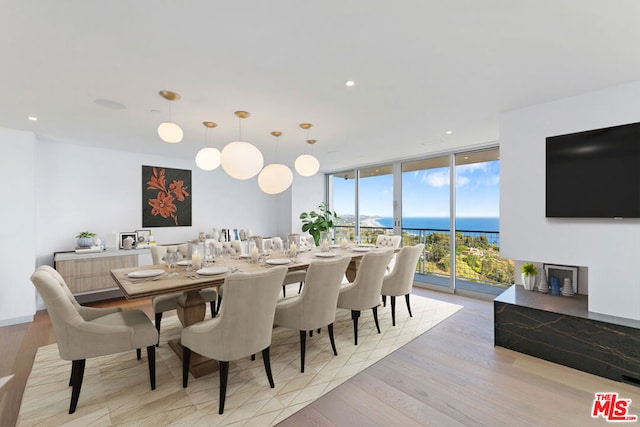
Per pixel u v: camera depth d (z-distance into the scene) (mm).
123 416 1834
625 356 2172
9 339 3041
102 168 4559
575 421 1773
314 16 1514
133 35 1659
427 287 5074
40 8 1415
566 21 1571
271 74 2148
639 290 2287
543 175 2744
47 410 1895
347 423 1769
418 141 4148
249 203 6336
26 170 3559
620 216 2332
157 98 2559
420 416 1826
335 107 2811
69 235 4281
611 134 2383
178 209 5316
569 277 2953
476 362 2492
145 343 2076
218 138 3912
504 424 1752
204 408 1910
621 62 2018
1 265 3418
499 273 4805
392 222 5668
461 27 1624
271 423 1773
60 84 2275
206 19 1526
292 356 2619
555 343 2467
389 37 1714
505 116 2971
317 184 6910
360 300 2848
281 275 2064
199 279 2305
